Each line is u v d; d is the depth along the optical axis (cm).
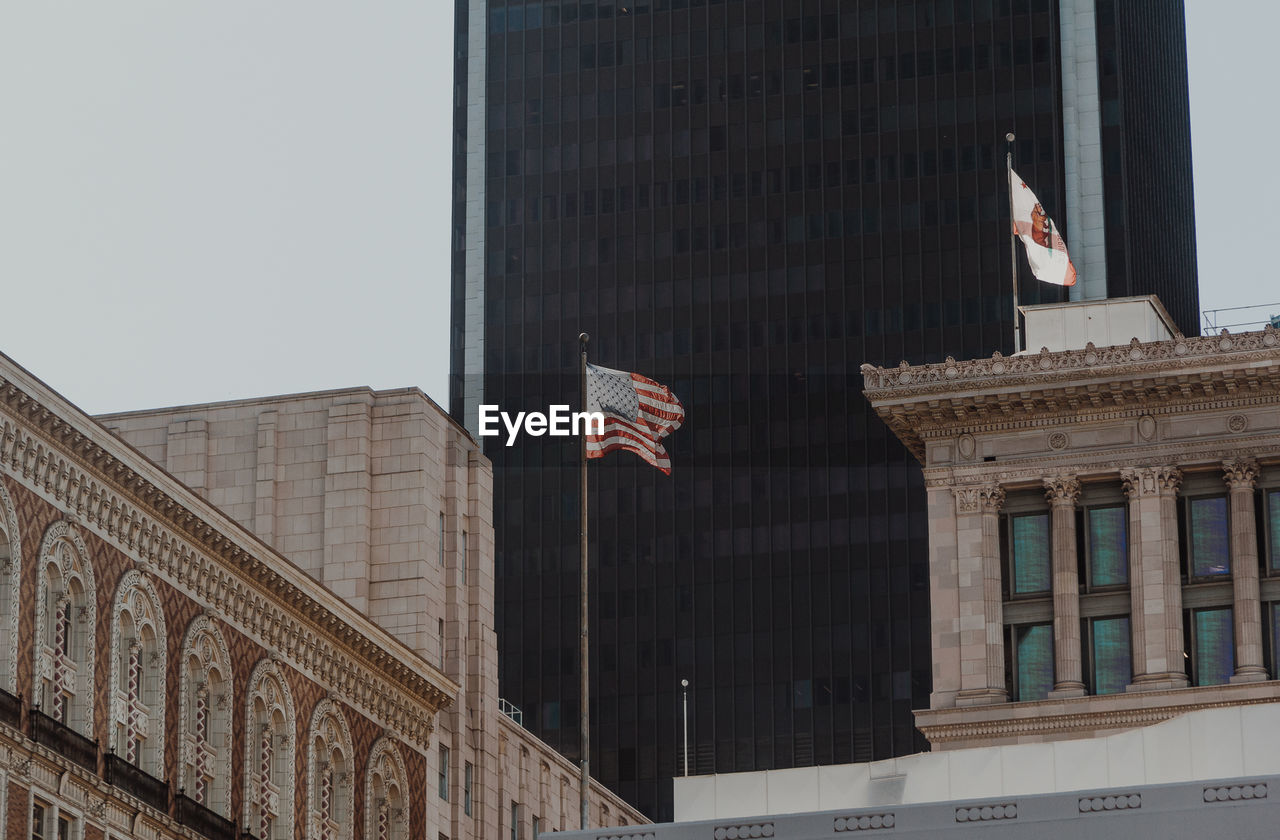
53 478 8750
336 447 11875
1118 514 12088
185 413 12062
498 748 12556
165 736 9406
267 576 10131
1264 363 11812
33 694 8562
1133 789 7006
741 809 7750
